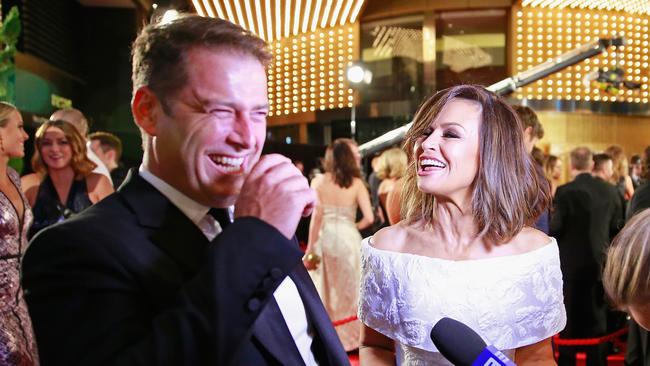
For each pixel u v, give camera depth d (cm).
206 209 95
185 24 87
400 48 1198
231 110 86
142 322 82
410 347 150
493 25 1152
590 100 1111
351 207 427
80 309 78
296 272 107
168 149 88
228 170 88
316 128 1264
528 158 153
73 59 1070
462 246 154
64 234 82
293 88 1268
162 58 86
